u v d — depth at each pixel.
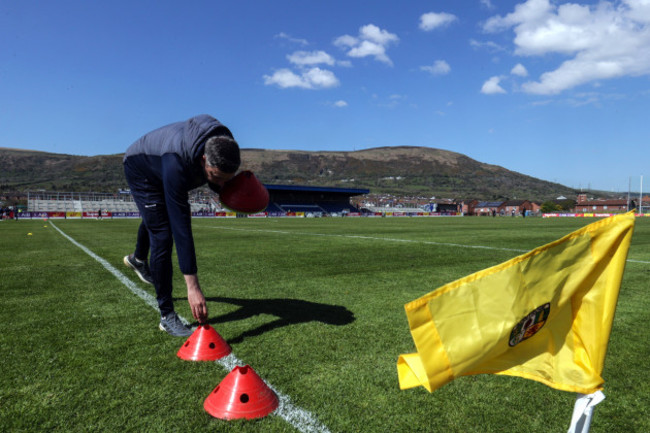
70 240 12.92
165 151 2.81
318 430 1.92
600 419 2.07
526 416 2.07
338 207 72.81
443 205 92.06
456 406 2.16
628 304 4.40
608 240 1.38
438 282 5.62
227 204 2.97
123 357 2.81
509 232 17.28
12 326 3.53
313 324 3.59
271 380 2.45
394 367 2.66
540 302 1.37
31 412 2.08
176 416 2.04
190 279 2.79
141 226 4.09
